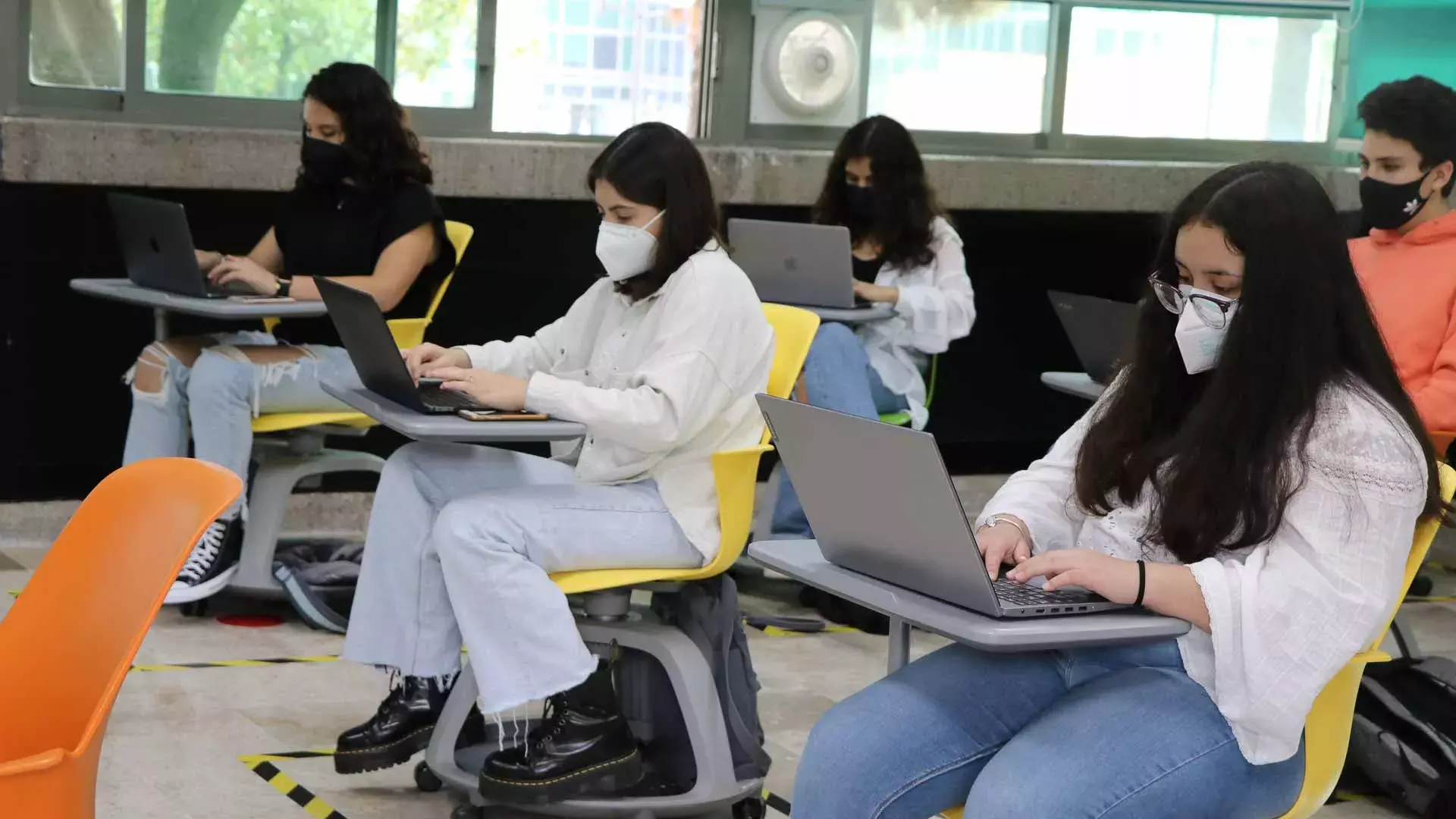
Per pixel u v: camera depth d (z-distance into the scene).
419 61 5.26
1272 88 6.47
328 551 4.50
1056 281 6.23
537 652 2.67
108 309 4.98
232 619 4.19
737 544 2.84
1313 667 1.94
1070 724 1.99
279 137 4.95
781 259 4.62
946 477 1.86
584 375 3.13
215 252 4.59
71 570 1.78
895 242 4.88
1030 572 2.00
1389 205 3.74
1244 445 2.02
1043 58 6.13
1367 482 1.96
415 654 2.88
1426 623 4.67
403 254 4.35
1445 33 6.19
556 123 5.48
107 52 4.88
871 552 2.08
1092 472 2.23
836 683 3.88
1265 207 2.01
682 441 2.81
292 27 5.08
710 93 5.62
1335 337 2.03
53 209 4.84
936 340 4.79
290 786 3.06
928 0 5.89
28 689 1.75
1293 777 2.04
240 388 4.07
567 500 2.77
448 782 2.91
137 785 3.01
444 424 2.72
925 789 2.05
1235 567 2.00
